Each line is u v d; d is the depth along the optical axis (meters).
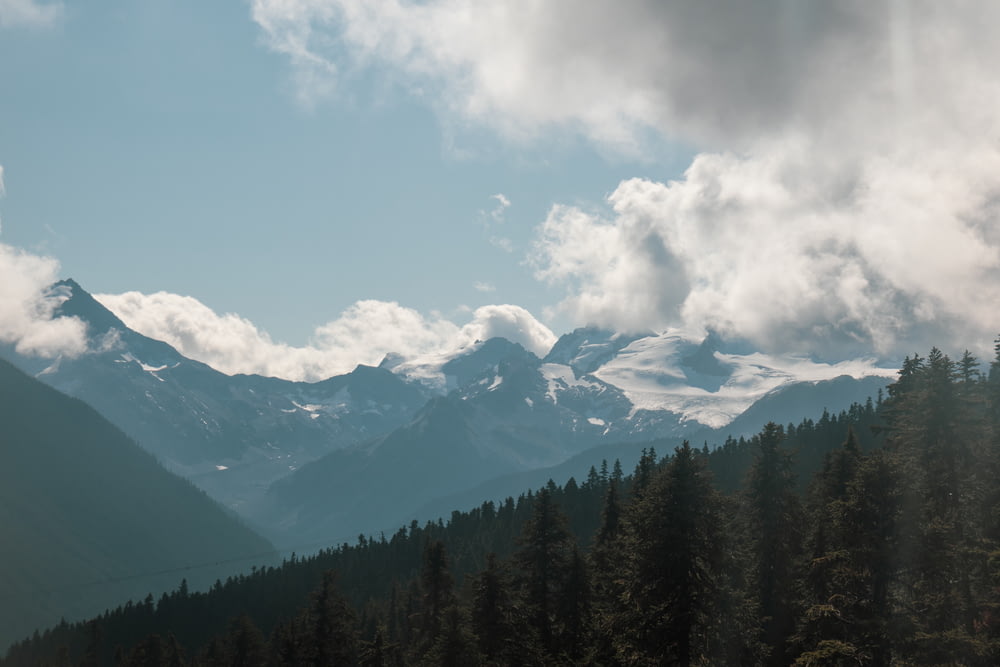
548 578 60.34
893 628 46.97
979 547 48.28
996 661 44.47
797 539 55.59
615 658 53.47
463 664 64.81
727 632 49.56
